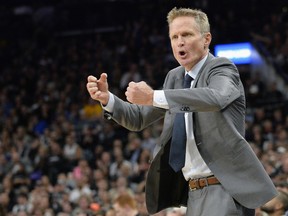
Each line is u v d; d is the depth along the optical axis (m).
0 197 19.75
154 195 5.53
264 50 26.02
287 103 22.56
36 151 23.27
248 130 19.97
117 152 20.02
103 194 16.45
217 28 28.34
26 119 26.69
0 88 31.09
